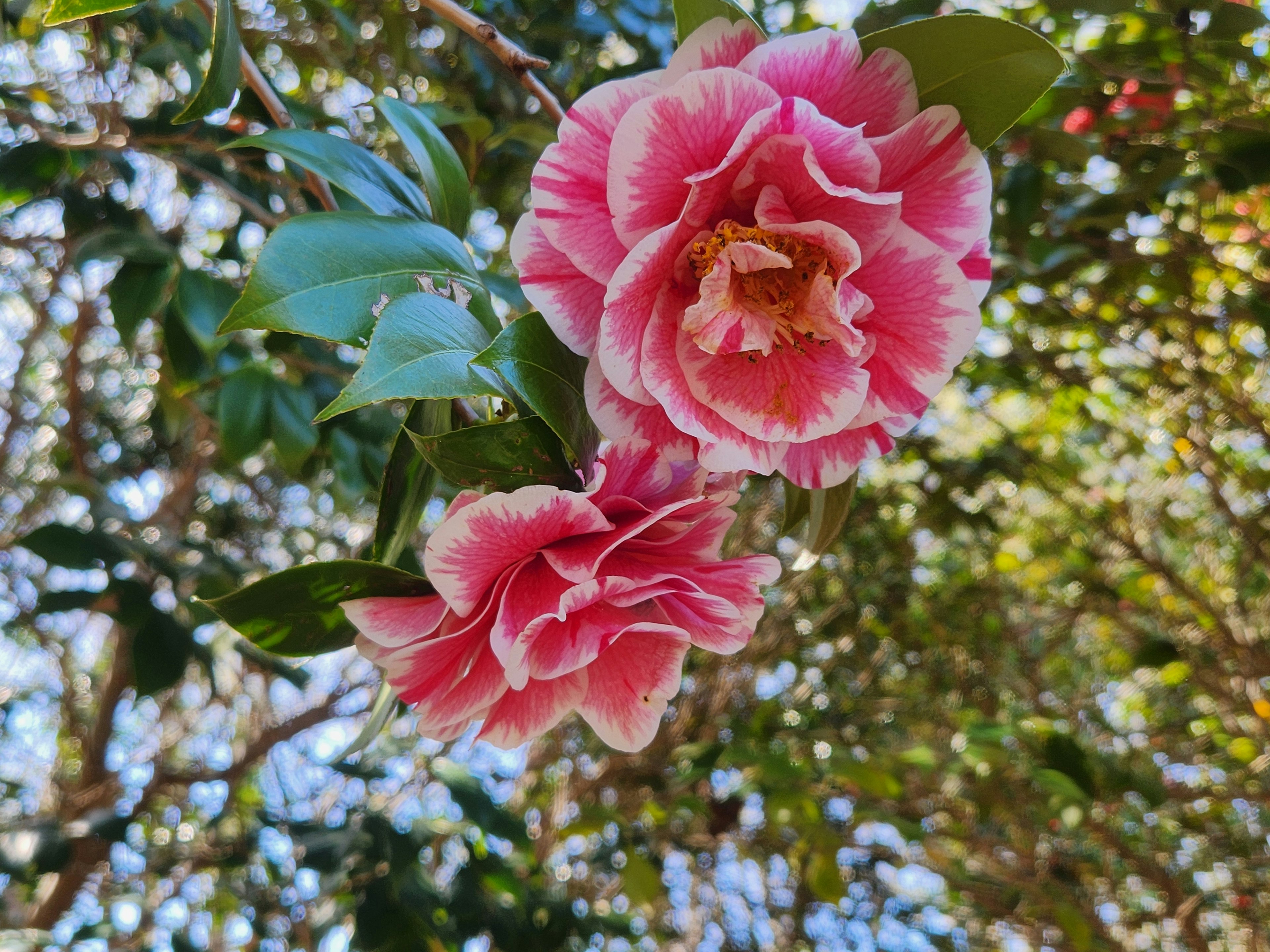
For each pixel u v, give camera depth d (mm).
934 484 1258
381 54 921
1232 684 1238
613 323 213
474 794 786
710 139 212
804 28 811
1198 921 1274
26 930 925
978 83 218
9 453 1111
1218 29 657
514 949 809
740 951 1557
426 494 269
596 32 820
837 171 217
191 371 583
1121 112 767
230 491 1250
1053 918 1176
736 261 213
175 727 1427
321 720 1236
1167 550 1434
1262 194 902
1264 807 1312
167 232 715
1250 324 929
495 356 211
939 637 1386
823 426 224
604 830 1146
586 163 216
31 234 865
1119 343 1027
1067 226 776
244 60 300
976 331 222
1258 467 1168
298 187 530
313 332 215
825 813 1196
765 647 1376
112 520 819
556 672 222
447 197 298
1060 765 817
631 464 224
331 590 228
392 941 745
